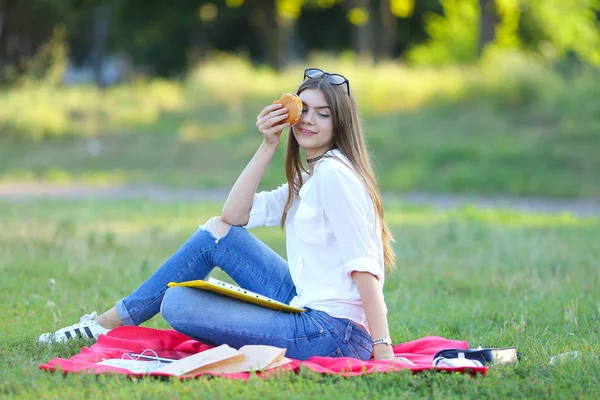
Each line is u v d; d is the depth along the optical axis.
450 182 29.88
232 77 40.66
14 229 18.03
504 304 10.52
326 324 7.14
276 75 42.81
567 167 30.72
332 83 7.39
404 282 12.38
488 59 39.97
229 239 7.76
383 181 30.31
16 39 60.12
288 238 7.61
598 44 57.34
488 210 23.47
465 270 13.34
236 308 7.14
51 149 36.94
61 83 44.78
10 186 30.03
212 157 35.47
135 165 35.03
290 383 6.61
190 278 7.85
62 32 42.44
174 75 80.06
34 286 11.52
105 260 13.87
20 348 8.04
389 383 6.66
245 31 77.75
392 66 40.78
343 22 72.19
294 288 7.83
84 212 21.69
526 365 7.44
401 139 34.25
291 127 7.67
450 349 7.31
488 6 47.66
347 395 6.32
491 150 32.16
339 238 7.04
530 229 18.80
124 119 39.88
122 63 97.81
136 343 7.79
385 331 7.08
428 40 69.19
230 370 6.84
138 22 70.81
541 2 55.03
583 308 10.44
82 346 8.07
